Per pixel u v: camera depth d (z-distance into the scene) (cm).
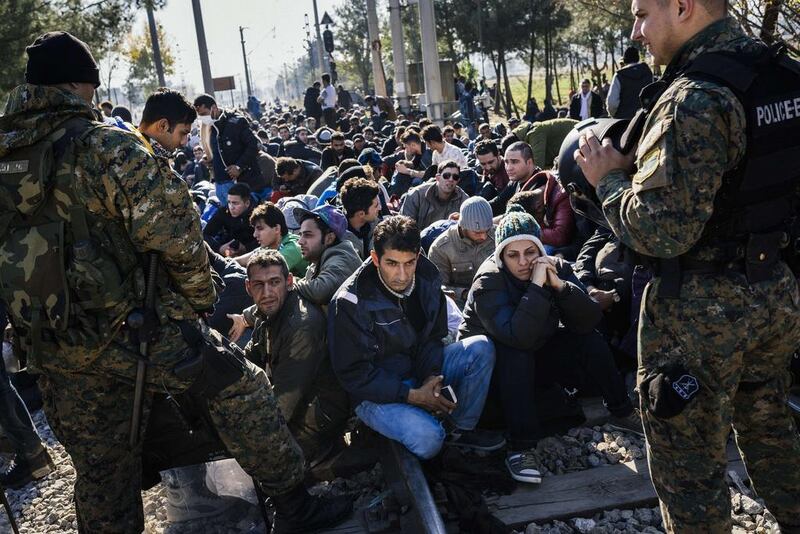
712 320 208
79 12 1562
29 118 244
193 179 1380
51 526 363
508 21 3353
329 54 3253
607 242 437
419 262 350
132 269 251
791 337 218
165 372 261
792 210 212
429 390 329
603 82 3186
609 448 355
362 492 340
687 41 210
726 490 220
